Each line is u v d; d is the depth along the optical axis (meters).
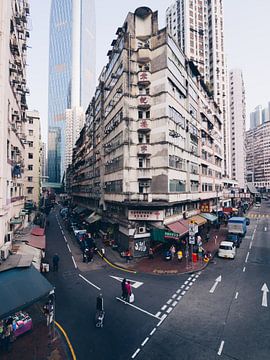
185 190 34.28
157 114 28.98
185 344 12.11
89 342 12.35
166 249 30.48
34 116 62.81
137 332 13.18
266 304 16.28
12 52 22.70
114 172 33.19
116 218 32.72
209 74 98.88
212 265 25.09
